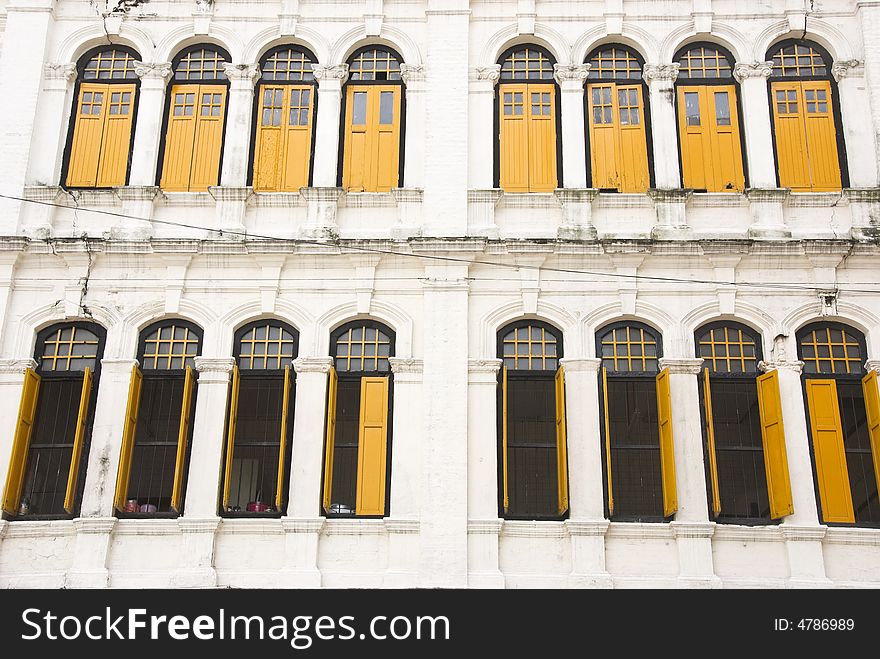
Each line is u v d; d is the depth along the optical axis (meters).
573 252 15.73
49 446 15.18
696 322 15.47
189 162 16.77
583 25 17.36
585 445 14.86
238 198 16.31
